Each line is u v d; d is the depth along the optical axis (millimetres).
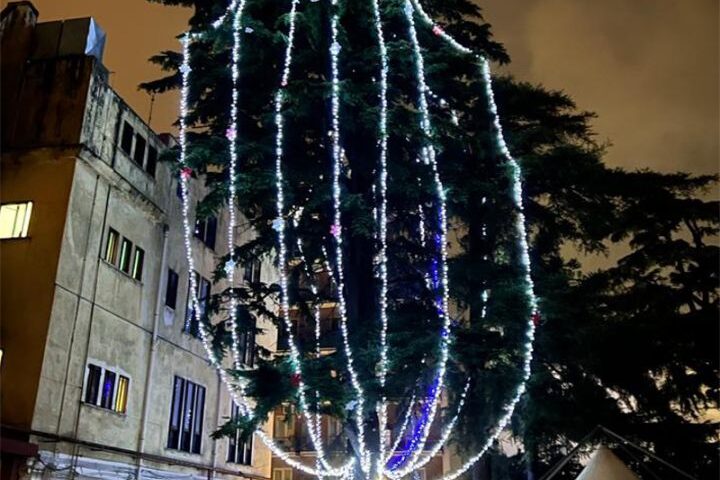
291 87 13945
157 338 19500
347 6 15094
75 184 16422
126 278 18281
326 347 14797
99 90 17625
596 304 16156
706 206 15828
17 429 13836
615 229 16594
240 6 14672
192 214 22312
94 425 16266
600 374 15219
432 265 15578
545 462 15758
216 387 23109
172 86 16281
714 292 15375
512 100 17344
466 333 13984
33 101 17219
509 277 14547
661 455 14039
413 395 14633
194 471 21344
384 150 13914
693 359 14641
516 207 15523
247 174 14000
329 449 16844
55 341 15211
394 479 14375
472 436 15148
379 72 15523
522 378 13656
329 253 15836
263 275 27156
